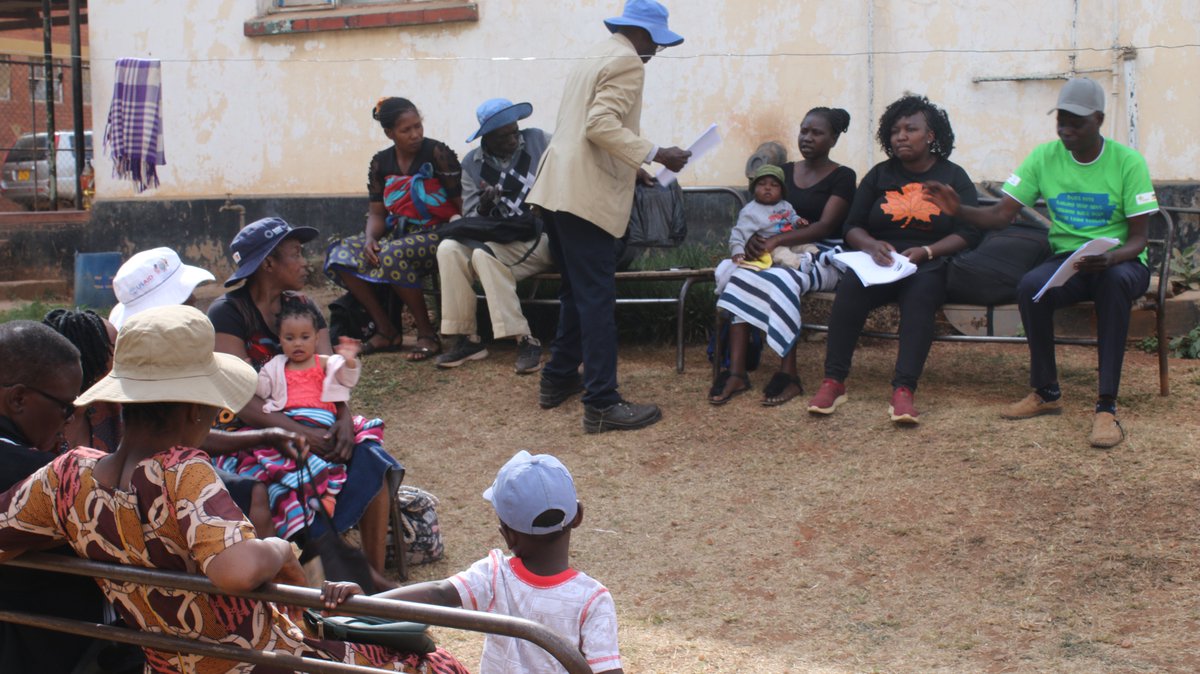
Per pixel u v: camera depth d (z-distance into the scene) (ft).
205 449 13.25
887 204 19.67
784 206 20.88
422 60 29.25
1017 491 16.07
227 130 31.22
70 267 34.42
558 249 20.33
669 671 12.87
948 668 12.68
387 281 22.89
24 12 47.42
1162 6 23.85
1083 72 24.39
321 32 30.07
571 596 9.37
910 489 16.53
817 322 23.40
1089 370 20.49
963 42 25.09
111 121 26.66
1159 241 19.89
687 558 15.66
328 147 30.45
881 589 14.49
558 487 9.32
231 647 8.34
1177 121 24.04
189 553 8.33
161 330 8.57
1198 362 20.81
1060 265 17.48
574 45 28.02
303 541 13.97
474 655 13.70
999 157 25.14
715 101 26.94
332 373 14.55
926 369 21.31
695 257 24.72
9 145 56.90
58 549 9.18
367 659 9.48
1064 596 13.91
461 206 23.50
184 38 31.27
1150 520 15.03
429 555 15.85
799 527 16.07
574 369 20.75
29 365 9.48
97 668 9.56
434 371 22.80
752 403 19.89
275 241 14.82
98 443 11.98
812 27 26.05
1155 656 12.50
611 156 19.12
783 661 13.02
